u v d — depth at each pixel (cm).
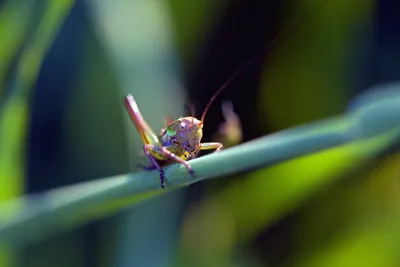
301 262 16
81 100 15
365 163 15
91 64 15
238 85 17
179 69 15
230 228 15
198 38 16
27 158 16
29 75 14
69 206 12
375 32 17
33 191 16
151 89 15
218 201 15
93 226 15
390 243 15
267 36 17
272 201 15
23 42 14
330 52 16
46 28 13
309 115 16
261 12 17
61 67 15
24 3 13
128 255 14
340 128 11
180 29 16
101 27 15
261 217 15
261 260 16
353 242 15
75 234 15
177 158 12
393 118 11
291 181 15
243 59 17
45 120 16
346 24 16
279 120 17
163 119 14
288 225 16
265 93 17
